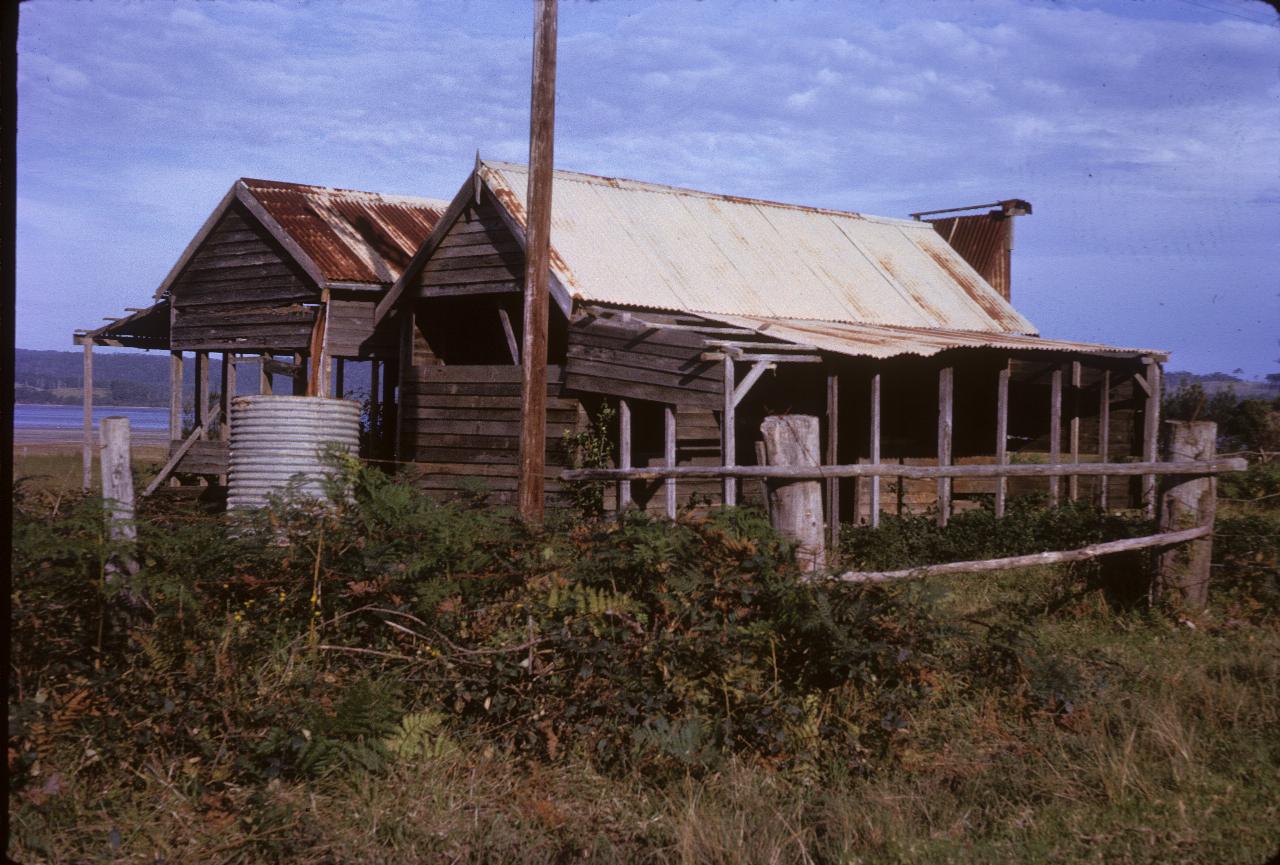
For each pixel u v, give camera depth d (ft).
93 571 19.39
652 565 20.79
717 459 57.00
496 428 56.39
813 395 59.77
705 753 18.49
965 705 21.58
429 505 23.39
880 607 20.70
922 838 16.22
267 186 73.56
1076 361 61.11
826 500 60.64
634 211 66.64
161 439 206.08
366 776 17.83
